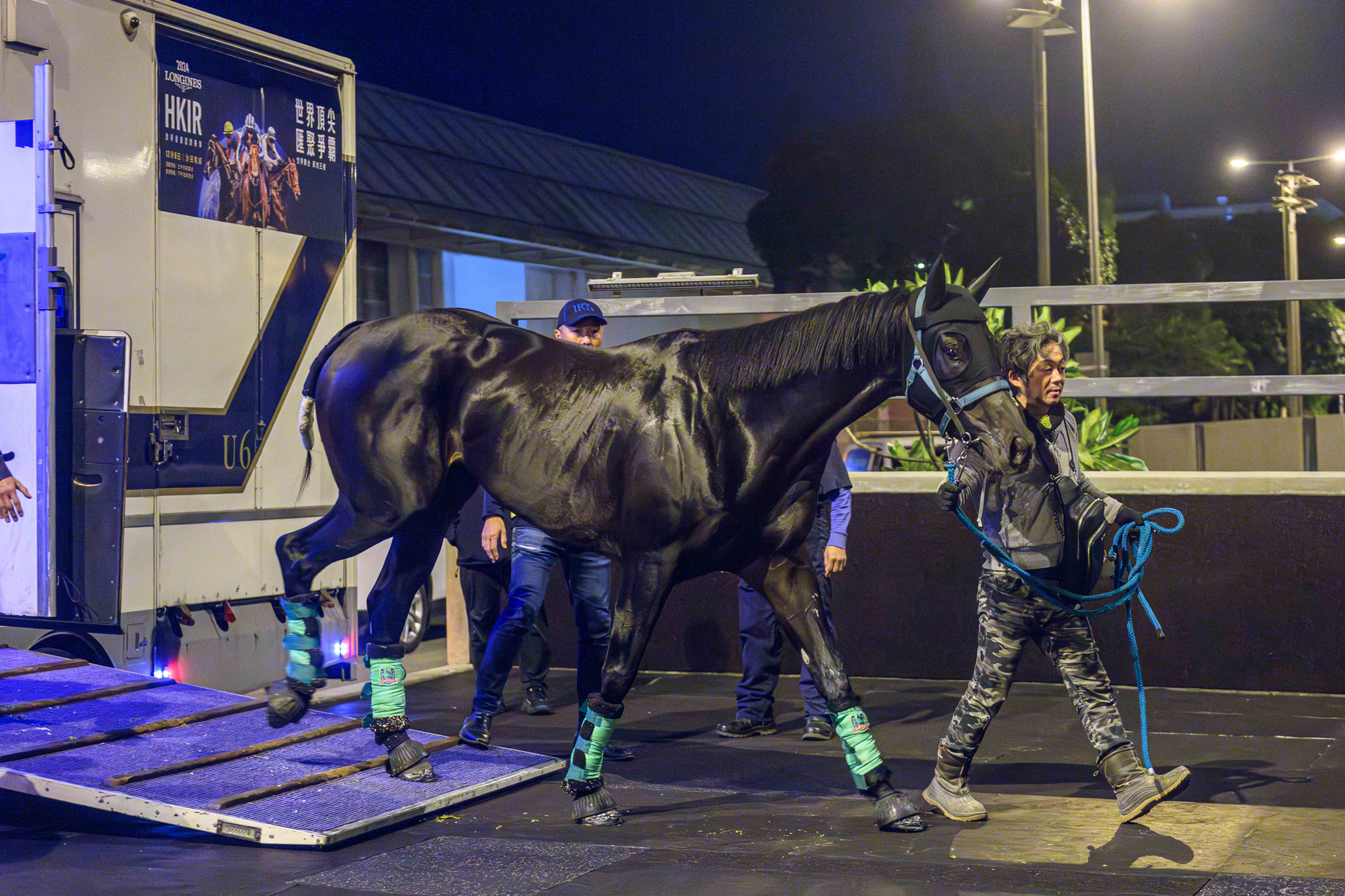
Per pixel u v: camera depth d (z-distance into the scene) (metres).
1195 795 5.02
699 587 8.48
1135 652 4.64
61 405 5.62
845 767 5.73
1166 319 31.94
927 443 9.45
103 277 6.22
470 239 15.90
